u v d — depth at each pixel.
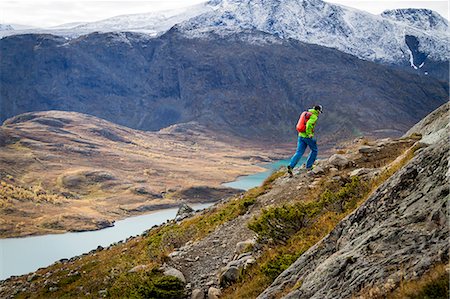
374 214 10.58
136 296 17.56
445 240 8.12
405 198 10.14
